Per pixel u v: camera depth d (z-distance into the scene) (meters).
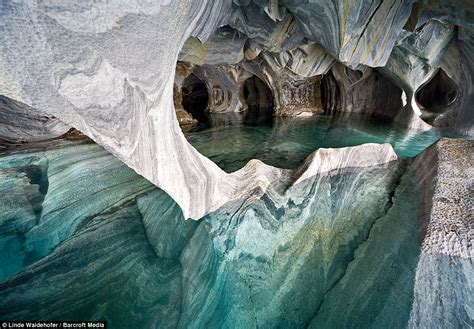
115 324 2.73
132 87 2.44
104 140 2.22
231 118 14.41
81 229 4.27
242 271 3.67
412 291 2.98
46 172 5.97
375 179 6.25
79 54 1.88
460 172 5.09
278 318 2.98
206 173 4.44
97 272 3.43
